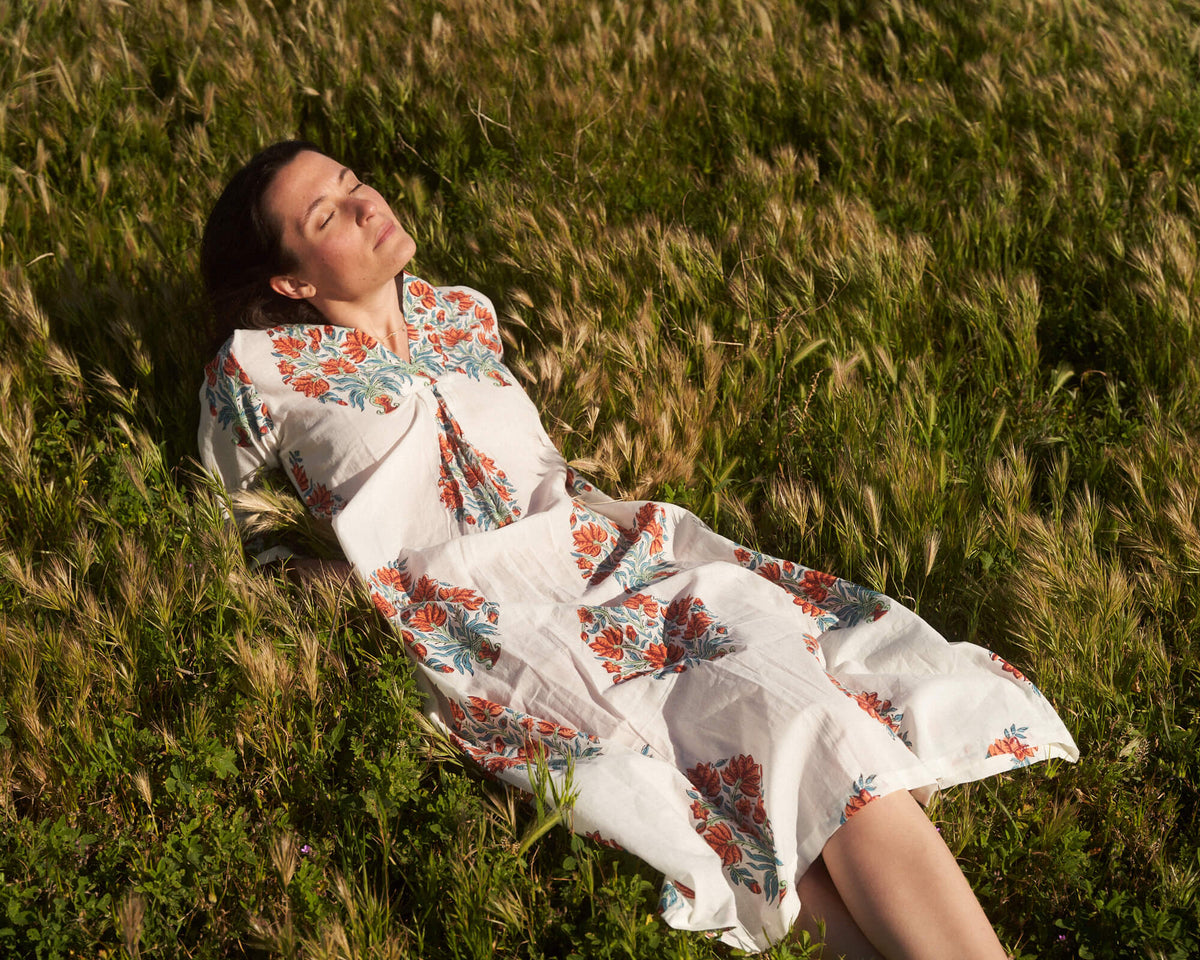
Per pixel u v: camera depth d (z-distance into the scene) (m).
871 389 3.73
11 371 3.56
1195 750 2.72
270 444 2.93
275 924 2.05
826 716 2.29
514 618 2.63
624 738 2.45
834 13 6.36
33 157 4.82
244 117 4.98
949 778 2.45
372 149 5.07
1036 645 2.85
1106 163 5.00
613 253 4.23
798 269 4.12
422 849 2.36
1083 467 3.71
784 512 3.32
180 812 2.44
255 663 2.52
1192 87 5.59
